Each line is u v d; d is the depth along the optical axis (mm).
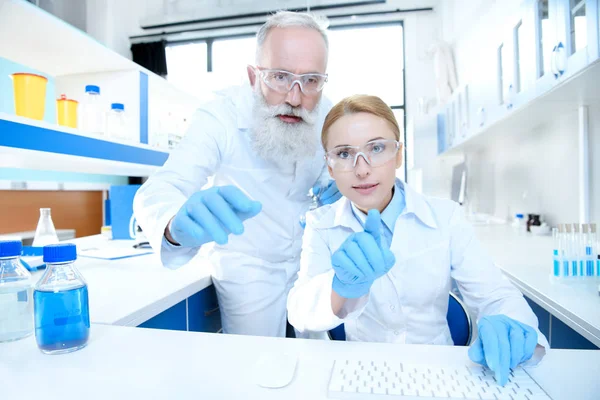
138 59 5352
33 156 1608
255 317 1428
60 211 3451
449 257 1065
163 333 772
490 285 970
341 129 926
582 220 1904
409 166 4422
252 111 1313
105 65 2098
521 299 896
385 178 930
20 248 783
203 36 5441
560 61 1363
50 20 1504
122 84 2197
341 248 693
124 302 963
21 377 590
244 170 1405
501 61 2074
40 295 676
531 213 2600
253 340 740
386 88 5113
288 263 1541
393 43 5117
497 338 618
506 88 1978
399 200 1104
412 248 1047
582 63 1233
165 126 2617
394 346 715
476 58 2613
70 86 2252
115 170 2580
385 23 5098
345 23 5102
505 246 1868
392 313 1033
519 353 610
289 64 1121
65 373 603
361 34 5176
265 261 1477
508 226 2795
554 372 609
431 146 3996
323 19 1273
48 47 1812
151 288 1115
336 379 577
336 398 540
